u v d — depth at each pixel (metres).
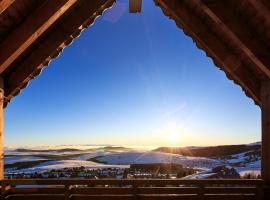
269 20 3.90
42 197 4.60
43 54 5.09
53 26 4.97
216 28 5.06
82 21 5.04
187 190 4.71
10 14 4.00
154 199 4.66
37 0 4.09
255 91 5.31
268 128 4.80
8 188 4.59
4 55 4.05
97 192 4.67
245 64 5.29
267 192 4.65
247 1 4.00
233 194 4.73
